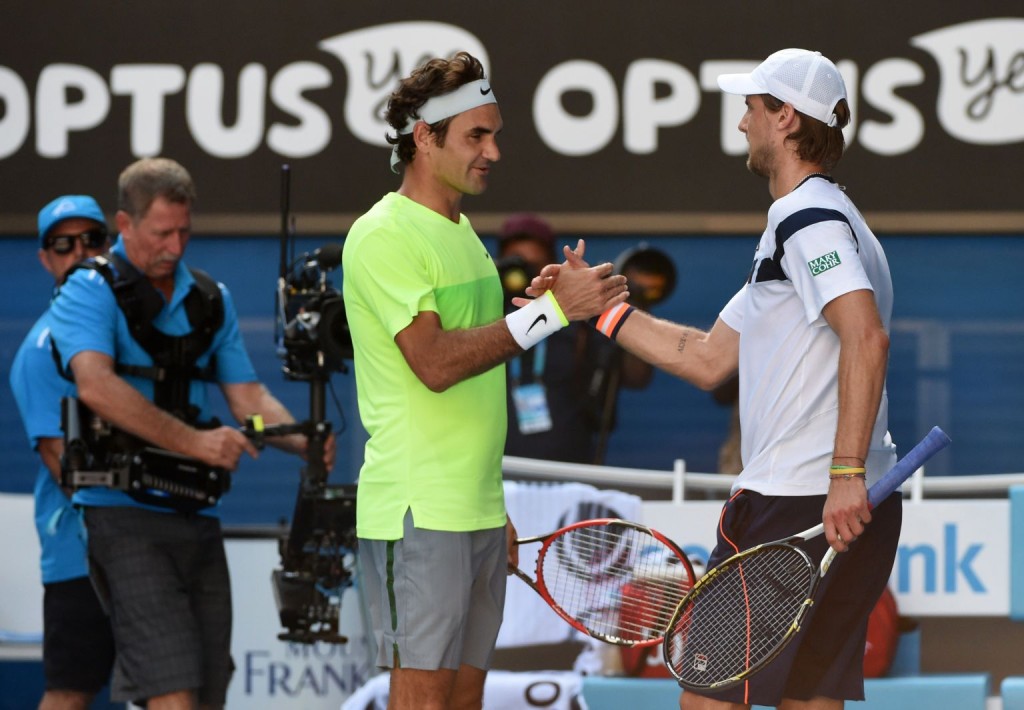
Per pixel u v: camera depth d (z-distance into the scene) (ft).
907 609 59.67
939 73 83.20
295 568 53.83
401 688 41.83
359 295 42.22
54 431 57.57
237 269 85.46
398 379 41.88
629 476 61.41
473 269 43.19
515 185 84.99
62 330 53.06
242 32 85.20
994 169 83.10
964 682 56.49
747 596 41.09
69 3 85.56
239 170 85.40
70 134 85.46
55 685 57.93
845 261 39.55
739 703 41.19
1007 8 82.74
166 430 52.75
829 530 38.81
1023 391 83.66
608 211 84.74
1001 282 83.61
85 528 53.42
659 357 47.21
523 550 59.67
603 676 59.52
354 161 85.15
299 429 54.03
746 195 84.23
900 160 83.56
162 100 85.40
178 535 53.93
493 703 58.13
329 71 85.15
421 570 41.24
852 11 83.56
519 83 84.99
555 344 73.05
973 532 59.31
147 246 53.67
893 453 42.34
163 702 51.85
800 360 40.98
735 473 68.03
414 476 41.50
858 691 41.98
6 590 69.72
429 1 84.94
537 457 72.18
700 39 84.28
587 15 84.58
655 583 49.70
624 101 84.58
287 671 65.98
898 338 84.64
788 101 41.96
